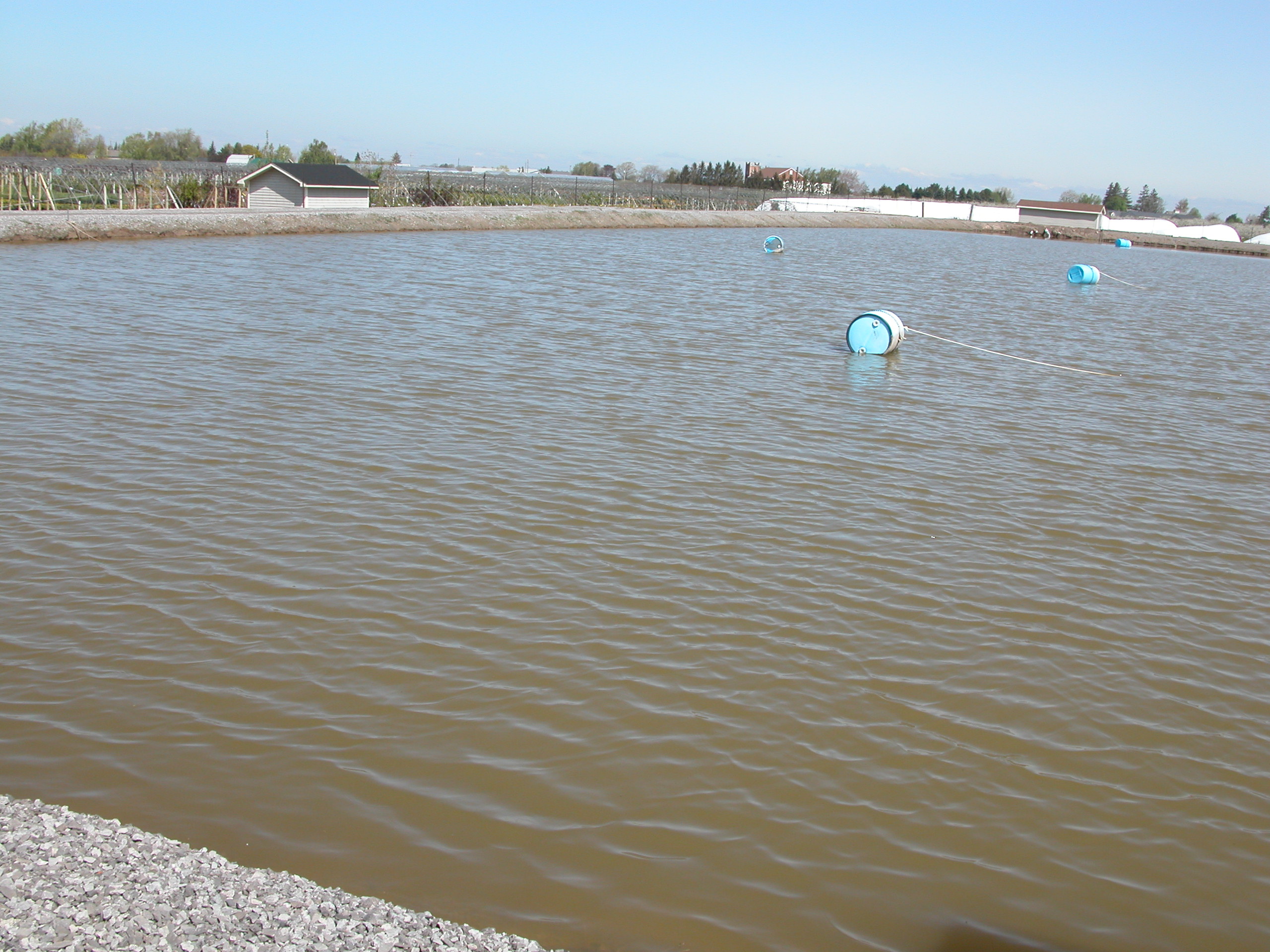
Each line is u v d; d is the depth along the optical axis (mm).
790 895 8859
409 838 9289
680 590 14516
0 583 13625
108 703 11172
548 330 33250
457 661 12367
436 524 16328
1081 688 12625
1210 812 10414
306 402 22641
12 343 26875
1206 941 8633
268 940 7227
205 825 9289
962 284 59938
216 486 17375
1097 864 9531
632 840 9445
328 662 12211
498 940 7746
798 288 51281
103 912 7289
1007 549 16781
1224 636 14227
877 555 16172
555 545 15758
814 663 12805
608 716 11414
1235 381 32281
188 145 168875
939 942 8422
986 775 10773
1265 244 157750
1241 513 19188
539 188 138000
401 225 72375
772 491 18734
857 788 10414
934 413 25406
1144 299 58250
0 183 69938
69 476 17484
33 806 8953
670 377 27422
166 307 33594
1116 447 23250
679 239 81125
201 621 12984
